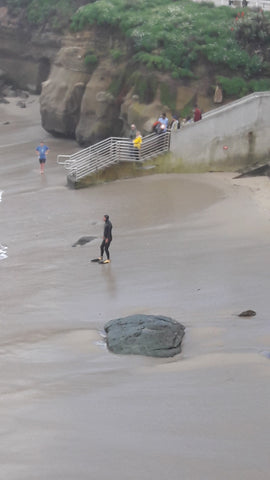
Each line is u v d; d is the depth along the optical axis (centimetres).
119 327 1964
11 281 2692
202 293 2364
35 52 8112
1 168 5122
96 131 5359
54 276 2728
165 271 2672
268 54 4981
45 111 6056
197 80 4872
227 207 3616
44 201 4044
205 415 1351
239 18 5084
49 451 1204
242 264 2658
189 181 4228
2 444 1245
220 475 1093
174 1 5725
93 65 5528
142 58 4950
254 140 4516
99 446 1218
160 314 2181
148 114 4803
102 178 4359
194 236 3147
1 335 2073
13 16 8256
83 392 1545
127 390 1542
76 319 2205
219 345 1870
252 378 1571
